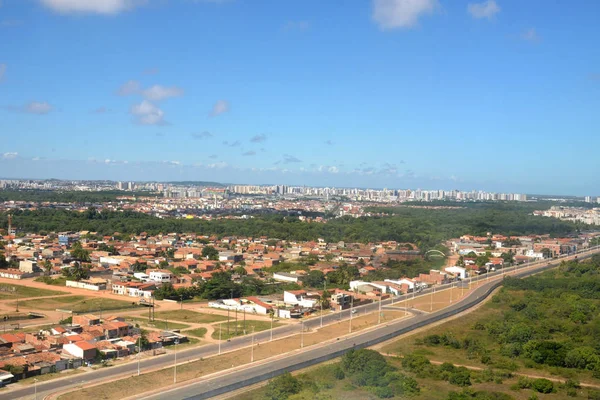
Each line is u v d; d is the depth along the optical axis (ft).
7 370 513.04
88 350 568.82
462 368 549.54
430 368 547.49
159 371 540.93
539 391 494.18
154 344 627.46
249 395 477.36
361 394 473.26
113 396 469.16
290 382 483.10
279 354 604.49
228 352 611.06
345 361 546.67
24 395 470.39
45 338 615.16
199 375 529.04
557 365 575.79
